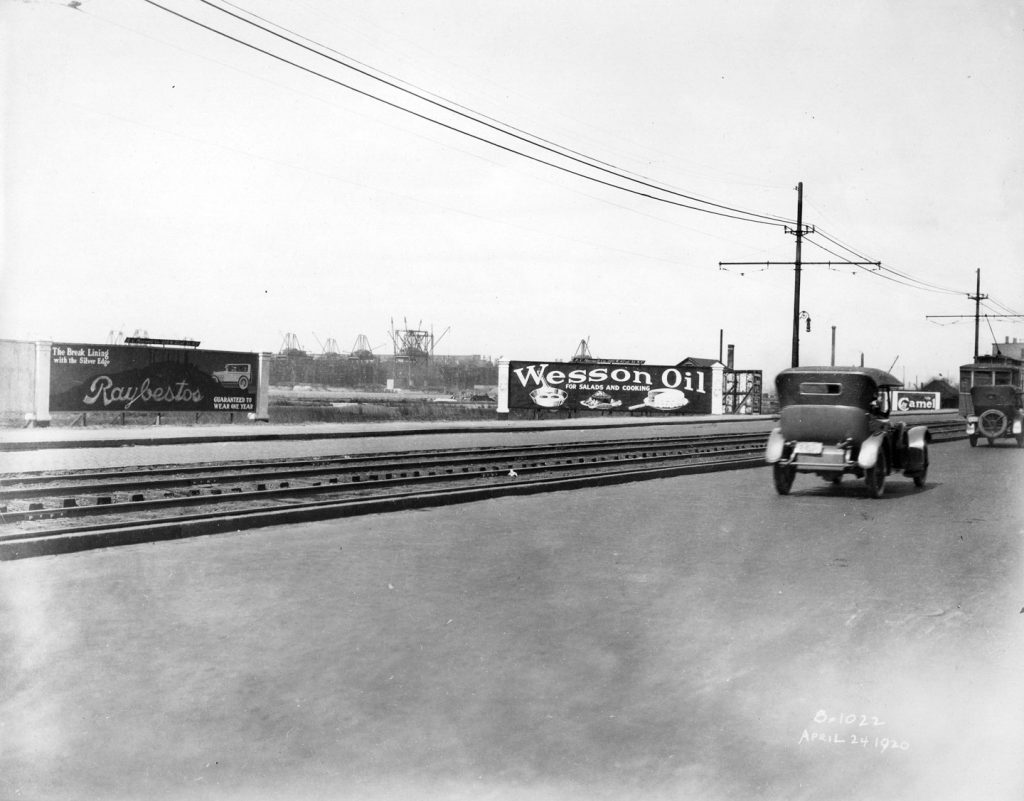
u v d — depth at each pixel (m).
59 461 18.78
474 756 4.40
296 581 7.97
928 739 4.66
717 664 5.86
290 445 25.28
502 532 10.96
